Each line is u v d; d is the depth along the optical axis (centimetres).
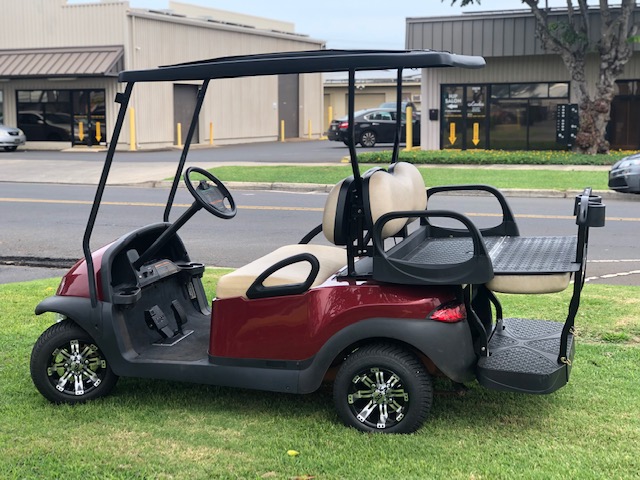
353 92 422
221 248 1022
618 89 2428
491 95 2544
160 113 3123
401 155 2195
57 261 961
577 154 2230
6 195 1636
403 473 377
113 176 2005
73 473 381
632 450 401
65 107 3070
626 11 2158
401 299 420
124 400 481
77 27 3041
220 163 2298
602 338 594
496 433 425
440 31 2475
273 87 3862
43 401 482
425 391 421
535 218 1251
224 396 489
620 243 1031
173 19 3156
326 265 478
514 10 2417
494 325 525
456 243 512
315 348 434
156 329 499
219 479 375
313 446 411
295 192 1711
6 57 3109
